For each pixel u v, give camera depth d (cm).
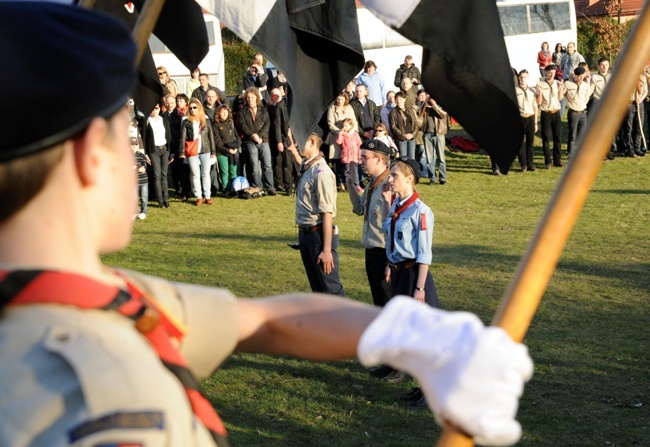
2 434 105
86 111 117
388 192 812
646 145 2433
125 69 124
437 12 208
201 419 130
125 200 127
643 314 1011
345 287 1146
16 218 119
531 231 1575
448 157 2431
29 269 117
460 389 126
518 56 2995
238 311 161
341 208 1823
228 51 3584
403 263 769
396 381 789
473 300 1091
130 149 129
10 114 112
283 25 279
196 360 157
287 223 1678
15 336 112
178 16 310
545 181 2131
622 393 757
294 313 162
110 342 115
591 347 884
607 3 4038
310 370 820
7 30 115
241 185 1916
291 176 1970
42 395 107
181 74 2566
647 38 160
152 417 108
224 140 1927
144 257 1379
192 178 1856
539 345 892
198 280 1211
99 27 123
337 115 1984
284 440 664
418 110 2114
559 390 766
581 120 2277
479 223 1670
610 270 1248
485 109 208
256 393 764
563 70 2786
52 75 115
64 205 120
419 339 132
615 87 159
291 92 283
